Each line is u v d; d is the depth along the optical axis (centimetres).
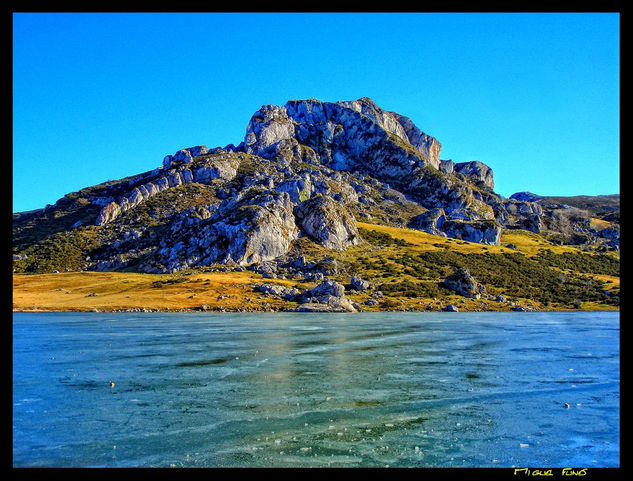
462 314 13000
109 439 3078
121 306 13662
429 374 4844
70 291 15850
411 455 2875
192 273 18112
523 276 19012
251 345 6662
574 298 16512
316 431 3231
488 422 3441
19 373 4853
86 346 6581
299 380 4569
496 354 6006
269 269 18512
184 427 3288
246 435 3148
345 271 18362
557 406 3816
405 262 19738
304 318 11319
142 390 4197
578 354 6038
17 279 17662
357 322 10188
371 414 3578
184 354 5925
